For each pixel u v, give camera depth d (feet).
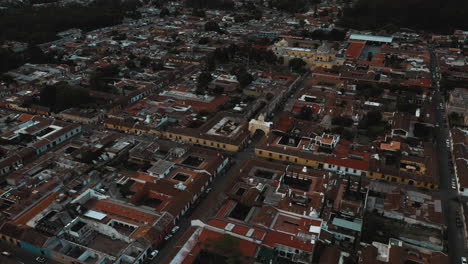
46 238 442.50
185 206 510.58
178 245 428.56
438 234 466.70
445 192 556.10
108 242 463.42
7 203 520.42
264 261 407.23
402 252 415.03
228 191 527.81
